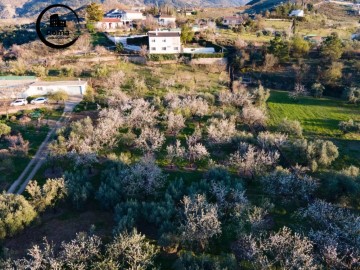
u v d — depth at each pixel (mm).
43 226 38406
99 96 70562
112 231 35781
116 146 52750
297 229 35969
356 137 59312
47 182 40312
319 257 30562
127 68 90250
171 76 85188
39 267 30453
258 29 130500
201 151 49125
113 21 128250
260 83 87188
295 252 29031
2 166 47688
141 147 51625
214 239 35312
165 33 100250
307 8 170250
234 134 54469
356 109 71500
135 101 63281
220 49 101375
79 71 84562
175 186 42906
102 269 29109
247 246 32281
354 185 39406
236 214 35719
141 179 41250
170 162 49906
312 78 85750
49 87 73625
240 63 93562
